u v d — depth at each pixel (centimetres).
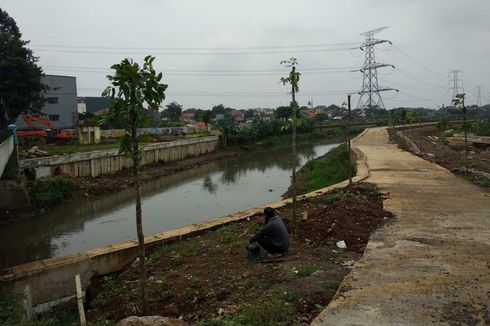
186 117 14125
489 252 884
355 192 1658
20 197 2402
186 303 789
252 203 2689
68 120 6656
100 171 3522
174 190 3256
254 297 748
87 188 3031
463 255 866
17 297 951
